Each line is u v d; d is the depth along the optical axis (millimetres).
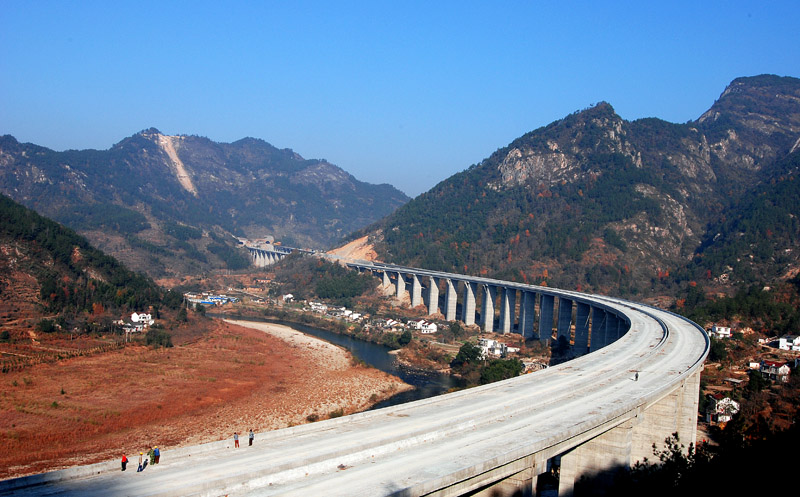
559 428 60594
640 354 103625
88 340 141500
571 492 71812
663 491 53844
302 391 121750
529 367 141250
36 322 140875
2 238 162750
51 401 104125
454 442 56594
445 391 128375
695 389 92875
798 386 110688
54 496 42750
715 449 86312
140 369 127688
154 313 169750
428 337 185250
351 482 46719
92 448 87188
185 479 45969
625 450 70625
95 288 163750
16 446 85625
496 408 68438
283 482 46969
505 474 54562
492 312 195750
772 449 56625
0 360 121750
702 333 125562
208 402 111062
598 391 77438
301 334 189750
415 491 45062
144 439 92062
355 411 111562
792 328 151250
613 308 146875
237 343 162375
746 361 133250
